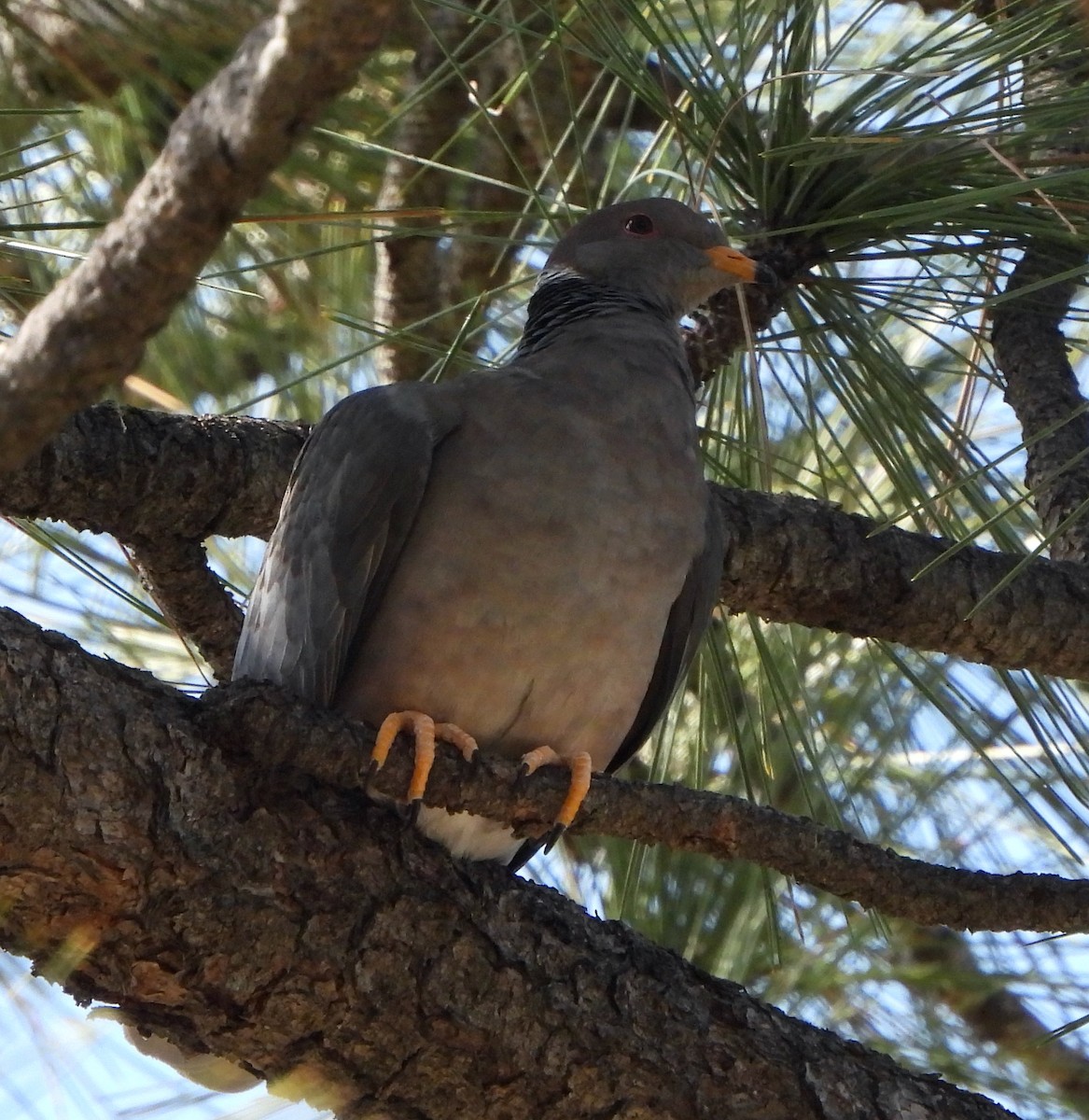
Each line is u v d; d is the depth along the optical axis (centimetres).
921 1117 632
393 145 878
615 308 820
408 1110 605
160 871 541
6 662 527
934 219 720
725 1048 628
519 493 700
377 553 710
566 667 704
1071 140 727
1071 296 835
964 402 817
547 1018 608
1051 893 629
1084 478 809
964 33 707
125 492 718
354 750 589
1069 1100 871
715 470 840
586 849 905
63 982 555
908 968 866
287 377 948
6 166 743
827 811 853
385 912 587
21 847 521
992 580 784
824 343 787
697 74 749
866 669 904
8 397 375
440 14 874
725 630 859
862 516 802
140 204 364
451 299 959
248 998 566
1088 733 828
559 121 916
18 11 635
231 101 352
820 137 716
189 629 801
